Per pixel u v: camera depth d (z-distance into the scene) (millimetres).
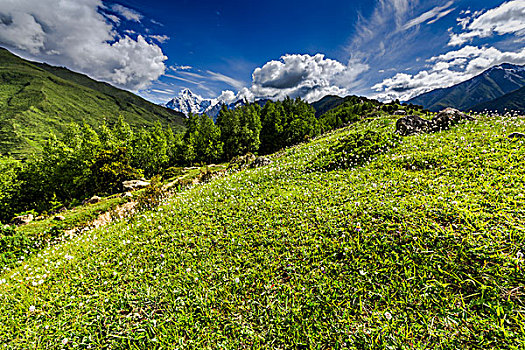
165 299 5598
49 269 9008
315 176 12117
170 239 8602
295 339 4113
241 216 9047
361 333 3912
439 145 11375
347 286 4816
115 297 6051
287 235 7008
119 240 10070
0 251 13266
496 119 16328
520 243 4418
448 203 6070
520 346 3137
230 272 6078
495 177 6918
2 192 45406
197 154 68188
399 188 7836
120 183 40281
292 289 5117
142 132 65750
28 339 5270
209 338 4473
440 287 4289
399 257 5035
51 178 47188
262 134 79875
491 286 3971
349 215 6922
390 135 14930
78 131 52156
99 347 4703
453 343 3475
